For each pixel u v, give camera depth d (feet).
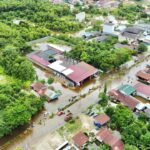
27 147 165.78
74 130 178.50
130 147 153.28
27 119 176.96
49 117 190.80
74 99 210.79
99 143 166.91
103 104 200.13
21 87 220.23
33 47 293.43
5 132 166.30
